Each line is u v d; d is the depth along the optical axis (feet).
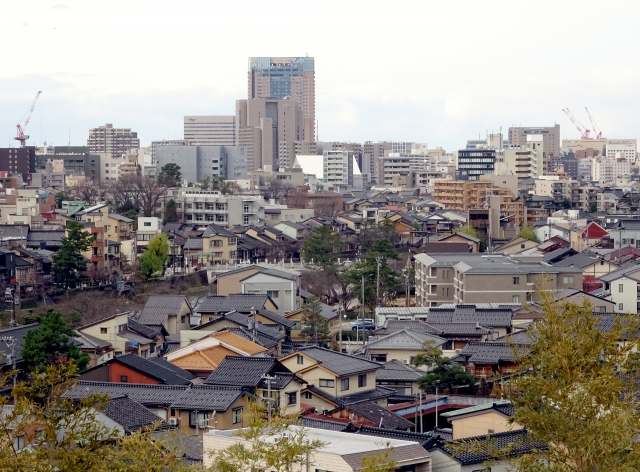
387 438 125.18
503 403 148.77
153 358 197.67
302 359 185.16
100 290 323.37
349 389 182.70
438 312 255.91
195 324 265.34
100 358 217.56
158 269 345.72
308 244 374.22
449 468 120.78
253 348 208.64
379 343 222.69
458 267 304.30
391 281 319.68
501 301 293.23
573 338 96.99
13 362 193.26
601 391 90.22
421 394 185.57
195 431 157.69
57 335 199.52
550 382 91.91
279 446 101.24
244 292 292.81
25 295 304.09
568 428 88.94
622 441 85.92
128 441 100.22
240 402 161.79
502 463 121.49
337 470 112.98
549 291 114.32
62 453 87.10
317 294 328.29
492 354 205.36
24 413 88.63
